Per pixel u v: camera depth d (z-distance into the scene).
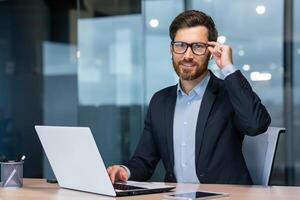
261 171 1.90
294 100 3.75
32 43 5.01
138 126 4.25
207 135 1.86
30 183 1.82
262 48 3.79
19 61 5.02
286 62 3.75
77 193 1.55
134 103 4.26
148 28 4.16
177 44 1.84
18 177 1.72
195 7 3.96
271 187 1.64
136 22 4.23
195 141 1.88
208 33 1.85
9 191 1.63
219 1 3.87
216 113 1.88
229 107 1.88
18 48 5.03
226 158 1.85
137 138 4.25
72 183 1.61
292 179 3.75
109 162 4.32
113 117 4.34
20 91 5.01
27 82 5.00
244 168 1.88
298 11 3.71
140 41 4.21
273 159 1.88
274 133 1.91
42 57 4.98
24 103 5.00
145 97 4.18
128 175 1.82
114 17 4.33
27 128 5.00
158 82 4.13
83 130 1.42
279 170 3.78
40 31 5.00
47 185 1.76
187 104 1.95
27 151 4.98
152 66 4.14
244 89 1.77
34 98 4.98
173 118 1.96
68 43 4.91
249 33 3.81
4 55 5.04
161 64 4.11
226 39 3.86
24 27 5.03
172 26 1.88
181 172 1.93
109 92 4.36
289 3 3.72
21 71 5.01
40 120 4.96
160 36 4.11
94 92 4.41
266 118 1.80
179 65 1.86
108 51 4.36
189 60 1.83
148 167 2.00
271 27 3.77
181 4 4.01
